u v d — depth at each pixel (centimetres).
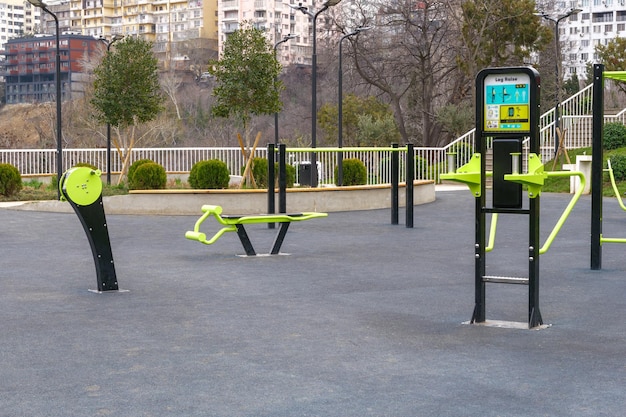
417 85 5472
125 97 3022
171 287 1084
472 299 992
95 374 661
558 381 637
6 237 1705
